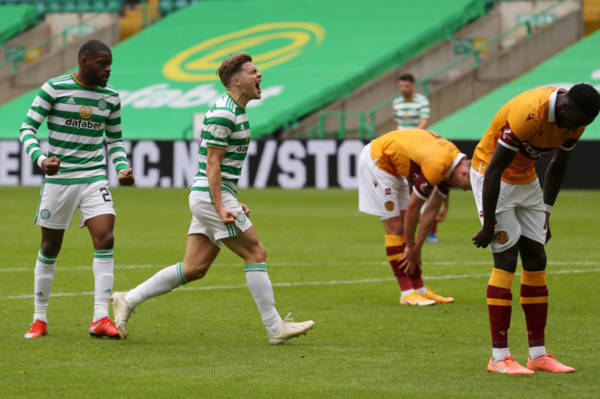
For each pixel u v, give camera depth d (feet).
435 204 76.07
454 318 75.46
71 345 63.62
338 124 295.48
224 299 84.38
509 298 56.03
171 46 362.74
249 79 62.95
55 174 64.59
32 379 53.16
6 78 360.69
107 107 68.33
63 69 369.09
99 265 67.05
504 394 50.11
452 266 107.76
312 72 321.32
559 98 51.98
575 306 80.69
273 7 378.73
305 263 110.63
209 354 60.80
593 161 240.32
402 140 81.15
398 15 348.79
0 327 70.23
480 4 337.52
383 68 315.99
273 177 260.21
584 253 120.16
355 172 253.24
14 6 412.77
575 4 328.08
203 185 63.72
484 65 306.55
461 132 273.75
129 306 65.51
